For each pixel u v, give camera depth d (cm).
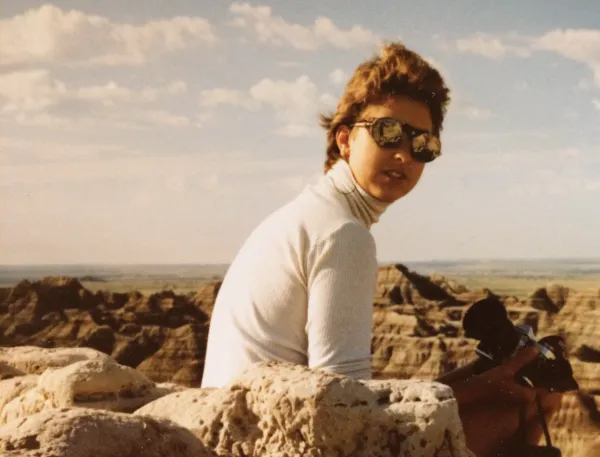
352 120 292
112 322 4925
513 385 295
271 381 201
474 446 293
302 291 266
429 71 290
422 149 287
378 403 202
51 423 161
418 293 4788
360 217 289
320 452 194
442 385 207
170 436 174
